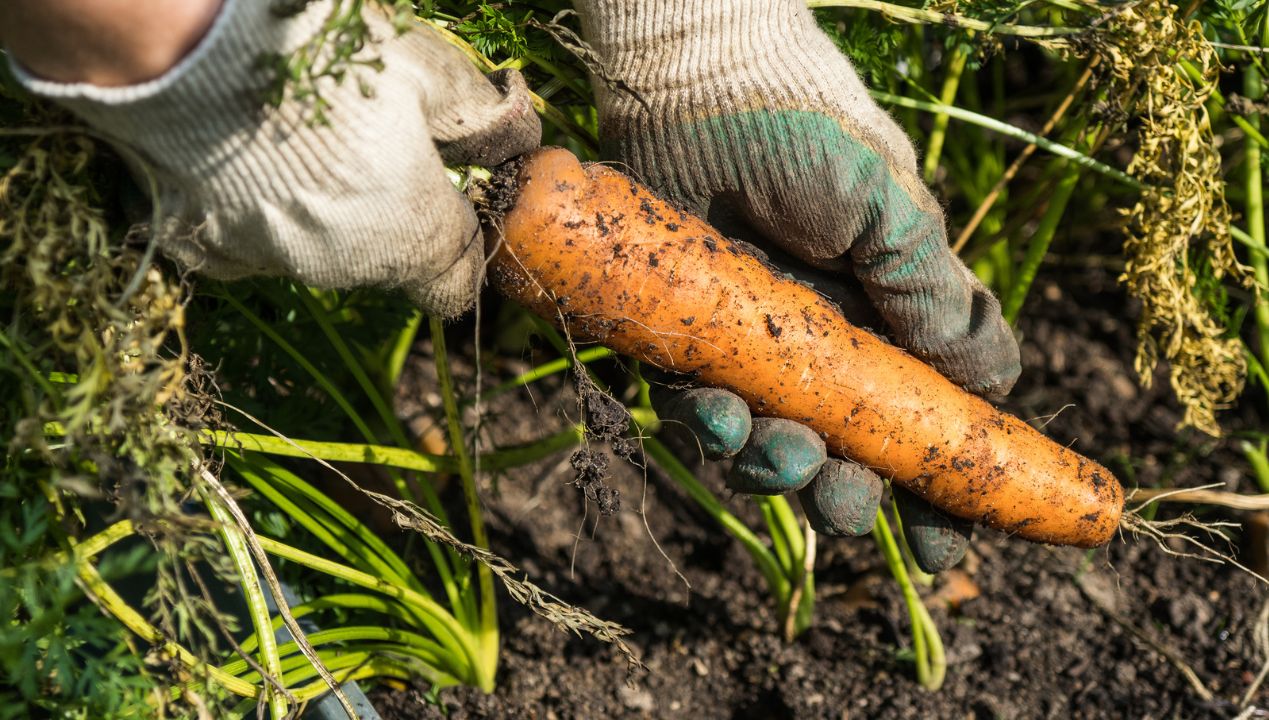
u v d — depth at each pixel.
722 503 0.85
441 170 0.57
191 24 0.52
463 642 0.74
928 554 0.69
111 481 0.62
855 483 0.66
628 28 0.61
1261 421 0.87
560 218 0.60
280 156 0.54
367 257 0.57
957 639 0.78
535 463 0.86
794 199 0.62
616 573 0.82
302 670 0.69
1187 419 0.76
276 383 0.80
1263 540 0.80
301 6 0.53
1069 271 0.96
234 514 0.61
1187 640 0.78
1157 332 0.90
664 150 0.62
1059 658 0.78
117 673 0.60
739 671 0.78
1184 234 0.71
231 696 0.67
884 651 0.78
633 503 0.85
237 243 0.57
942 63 0.80
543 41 0.66
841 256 0.65
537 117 0.60
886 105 0.80
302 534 0.77
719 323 0.63
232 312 0.73
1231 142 0.87
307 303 0.72
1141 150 0.72
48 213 0.57
